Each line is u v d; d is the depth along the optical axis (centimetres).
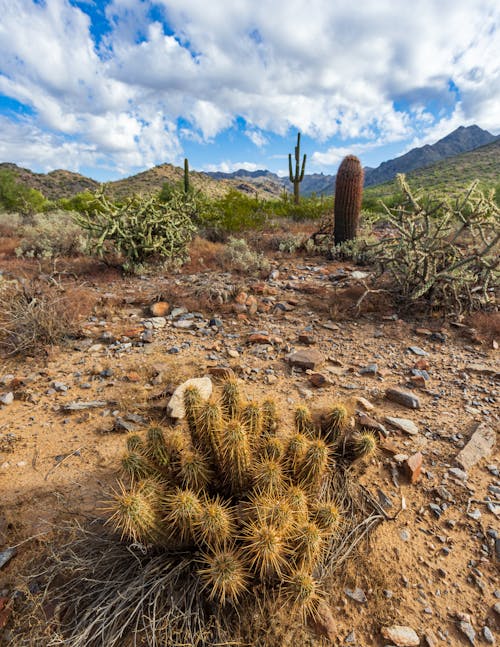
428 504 274
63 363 464
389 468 305
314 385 426
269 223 1452
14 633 188
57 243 1059
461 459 310
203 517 191
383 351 507
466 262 580
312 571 212
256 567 188
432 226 621
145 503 188
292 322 600
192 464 226
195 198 1367
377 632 199
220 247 1091
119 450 320
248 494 228
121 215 888
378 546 242
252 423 253
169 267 913
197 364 462
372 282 711
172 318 607
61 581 214
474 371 450
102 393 401
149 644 175
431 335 548
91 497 272
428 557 237
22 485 282
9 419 359
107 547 223
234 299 681
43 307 520
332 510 214
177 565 208
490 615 206
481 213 586
